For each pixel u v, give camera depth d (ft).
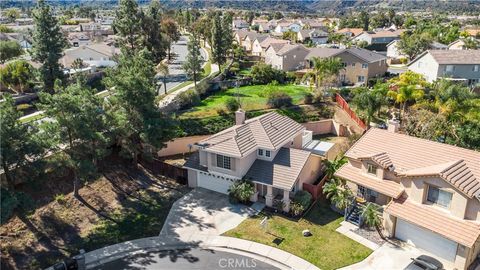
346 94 196.13
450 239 79.36
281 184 104.27
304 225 99.30
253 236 95.09
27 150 86.69
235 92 207.92
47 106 96.07
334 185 106.01
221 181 116.16
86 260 86.58
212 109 168.76
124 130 116.47
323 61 214.48
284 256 87.61
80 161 97.76
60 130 97.14
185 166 119.65
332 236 94.48
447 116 149.48
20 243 88.33
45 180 104.17
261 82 235.81
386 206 91.81
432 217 84.84
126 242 93.40
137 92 116.16
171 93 197.26
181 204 111.04
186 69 211.00
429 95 183.32
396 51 356.18
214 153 111.55
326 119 175.11
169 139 126.00
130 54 178.40
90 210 103.96
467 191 79.92
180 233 96.99
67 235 94.22
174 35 363.76
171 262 86.28
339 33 458.50
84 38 391.65
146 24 251.60
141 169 128.06
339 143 151.94
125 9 236.43
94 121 103.55
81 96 101.81
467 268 82.07
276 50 291.38
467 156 92.84
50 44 185.68
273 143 112.88
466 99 157.38
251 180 109.09
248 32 414.82
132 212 106.52
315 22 560.61
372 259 85.81
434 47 331.98
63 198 103.45
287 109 177.37
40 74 186.19
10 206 77.46
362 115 168.35
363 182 99.19
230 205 109.70
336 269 83.10
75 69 227.61
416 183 88.63
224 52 271.28
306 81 234.17
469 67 224.12
